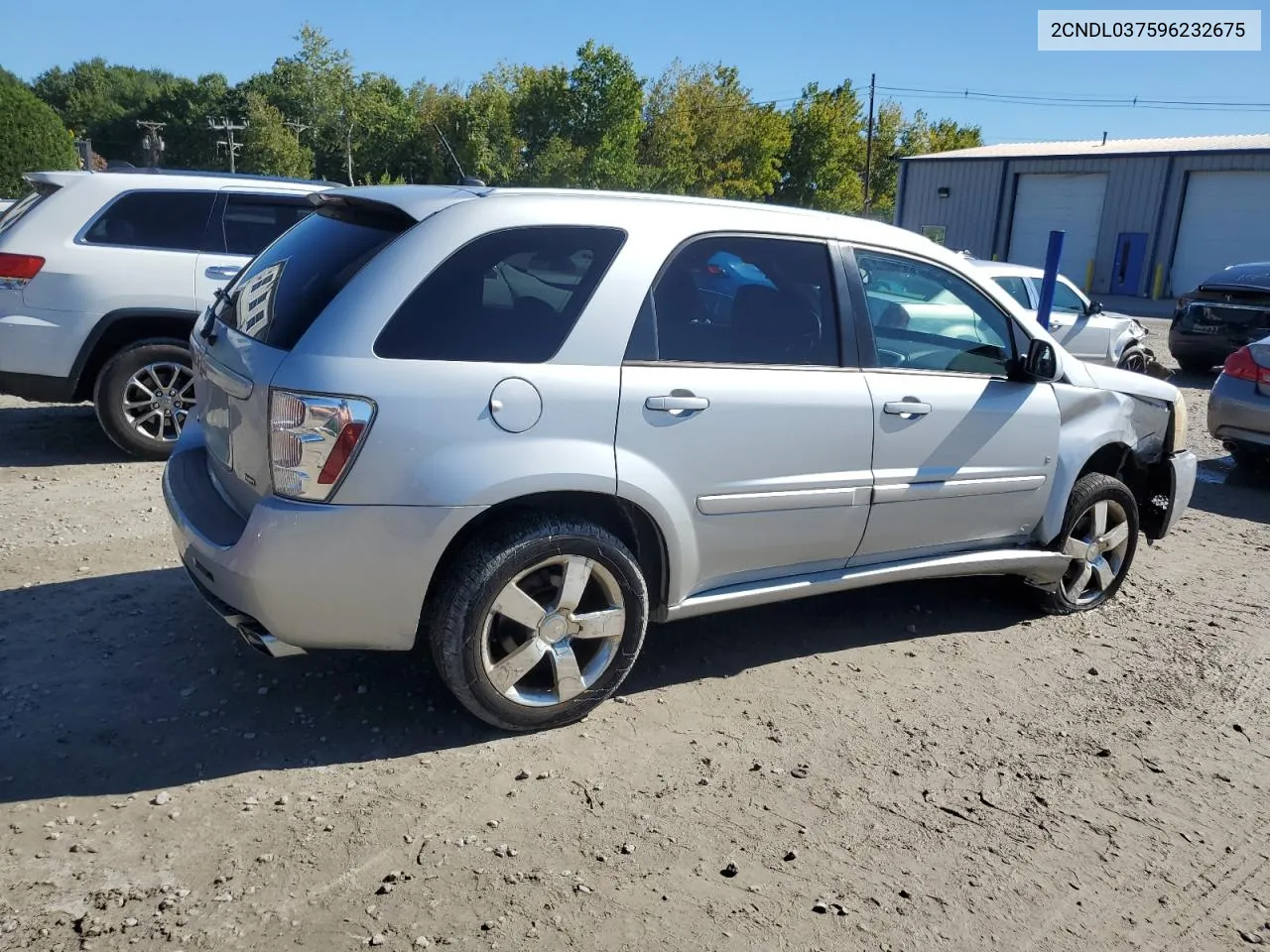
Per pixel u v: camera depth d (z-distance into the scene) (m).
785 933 2.79
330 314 3.26
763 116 72.12
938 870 3.12
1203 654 4.90
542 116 70.06
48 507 5.84
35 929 2.59
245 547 3.22
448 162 74.81
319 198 3.95
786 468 3.94
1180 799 3.61
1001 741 3.93
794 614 5.03
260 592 3.22
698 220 3.86
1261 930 2.96
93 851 2.91
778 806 3.38
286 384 3.18
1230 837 3.40
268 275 3.79
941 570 4.60
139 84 136.38
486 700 3.52
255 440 3.30
